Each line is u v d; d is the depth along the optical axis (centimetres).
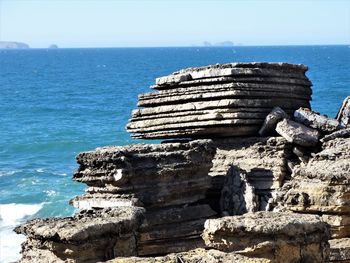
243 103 3644
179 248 3212
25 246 2541
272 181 3528
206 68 3716
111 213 2623
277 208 3078
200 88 3678
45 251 2470
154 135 3756
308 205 2928
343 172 2906
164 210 3269
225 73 3650
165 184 3284
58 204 6400
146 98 3797
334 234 2886
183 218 3281
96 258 2453
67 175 7400
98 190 3238
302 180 2983
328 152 3145
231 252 2322
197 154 3369
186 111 3691
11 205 6372
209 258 2319
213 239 2347
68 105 12888
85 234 2420
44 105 12975
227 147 3697
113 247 2489
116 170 3181
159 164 3275
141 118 3803
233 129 3647
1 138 9556
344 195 2878
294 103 3819
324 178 2906
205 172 3422
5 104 13538
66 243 2420
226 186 3500
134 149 3262
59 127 10375
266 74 3716
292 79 3812
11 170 7700
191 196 3381
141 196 3222
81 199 3278
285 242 2309
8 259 4981
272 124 3644
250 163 3612
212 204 3519
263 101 3691
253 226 2300
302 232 2330
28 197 6606
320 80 13388
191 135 3703
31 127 10519
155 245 3194
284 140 3578
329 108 9506
